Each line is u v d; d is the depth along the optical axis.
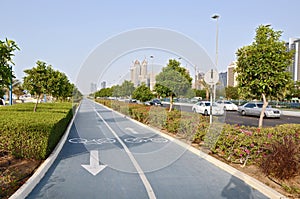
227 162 6.00
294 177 4.82
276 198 4.10
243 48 7.90
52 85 15.02
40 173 5.07
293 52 7.65
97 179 5.02
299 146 5.14
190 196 4.25
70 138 9.51
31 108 15.08
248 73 7.68
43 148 6.15
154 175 5.28
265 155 5.44
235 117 22.02
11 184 4.36
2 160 6.04
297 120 19.78
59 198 4.11
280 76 7.27
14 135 6.07
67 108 15.70
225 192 4.41
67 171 5.48
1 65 5.14
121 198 4.15
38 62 14.90
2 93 5.80
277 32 7.70
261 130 6.36
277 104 33.59
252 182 4.74
